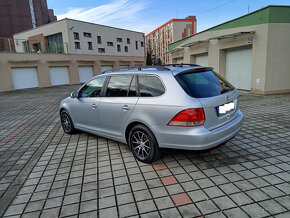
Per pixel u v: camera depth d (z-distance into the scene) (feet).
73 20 103.04
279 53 33.45
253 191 8.58
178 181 9.65
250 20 35.24
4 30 159.02
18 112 30.76
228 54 42.65
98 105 13.70
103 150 13.85
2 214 8.13
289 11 32.37
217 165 10.89
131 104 11.50
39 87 78.07
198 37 49.85
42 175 11.02
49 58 80.64
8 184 10.34
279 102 27.35
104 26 121.90
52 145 15.48
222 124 10.45
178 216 7.46
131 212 7.82
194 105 9.38
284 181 9.16
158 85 10.69
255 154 11.94
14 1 159.94
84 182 10.09
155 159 11.18
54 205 8.50
